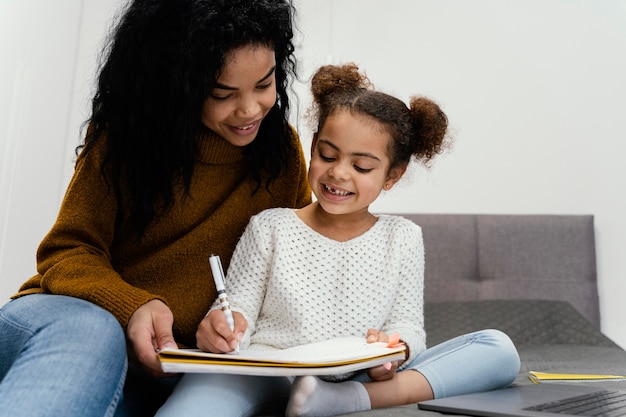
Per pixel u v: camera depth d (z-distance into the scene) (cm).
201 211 116
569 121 249
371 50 267
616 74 246
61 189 232
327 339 110
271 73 105
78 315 83
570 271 234
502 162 253
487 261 238
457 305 216
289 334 110
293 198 129
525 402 89
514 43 257
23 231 222
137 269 114
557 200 247
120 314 92
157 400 104
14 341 87
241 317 97
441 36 263
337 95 121
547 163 250
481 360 104
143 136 109
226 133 109
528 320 207
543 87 253
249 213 121
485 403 88
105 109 111
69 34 236
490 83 258
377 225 120
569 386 110
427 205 257
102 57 117
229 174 118
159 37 104
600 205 243
